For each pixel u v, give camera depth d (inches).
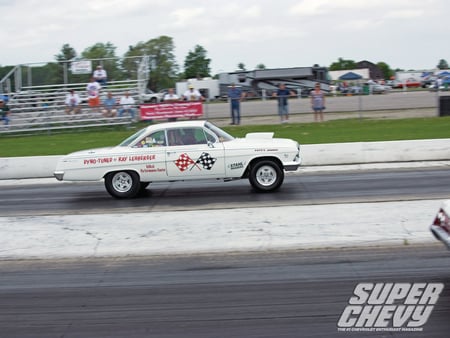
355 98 1151.6
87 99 1066.1
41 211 472.1
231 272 292.4
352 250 321.7
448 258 297.0
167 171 505.0
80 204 497.0
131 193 509.0
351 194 480.7
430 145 679.1
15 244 357.4
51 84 1134.4
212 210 432.1
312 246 327.6
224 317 234.5
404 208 393.4
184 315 238.5
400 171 608.4
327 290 259.9
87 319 239.1
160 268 305.7
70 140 924.0
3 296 272.4
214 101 1069.8
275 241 335.0
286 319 230.1
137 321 234.7
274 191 511.5
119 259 327.9
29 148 857.5
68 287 281.1
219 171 503.8
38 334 226.5
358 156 683.4
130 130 999.0
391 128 879.7
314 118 995.9
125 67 1148.5
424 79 2329.0
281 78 1828.2
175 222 387.2
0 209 492.4
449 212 256.7
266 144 505.4
